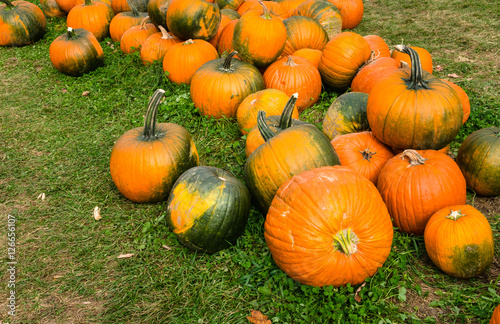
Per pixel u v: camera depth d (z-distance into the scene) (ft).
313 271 3.31
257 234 3.97
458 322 3.32
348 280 3.38
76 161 5.06
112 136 5.46
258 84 5.58
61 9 9.68
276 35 5.65
